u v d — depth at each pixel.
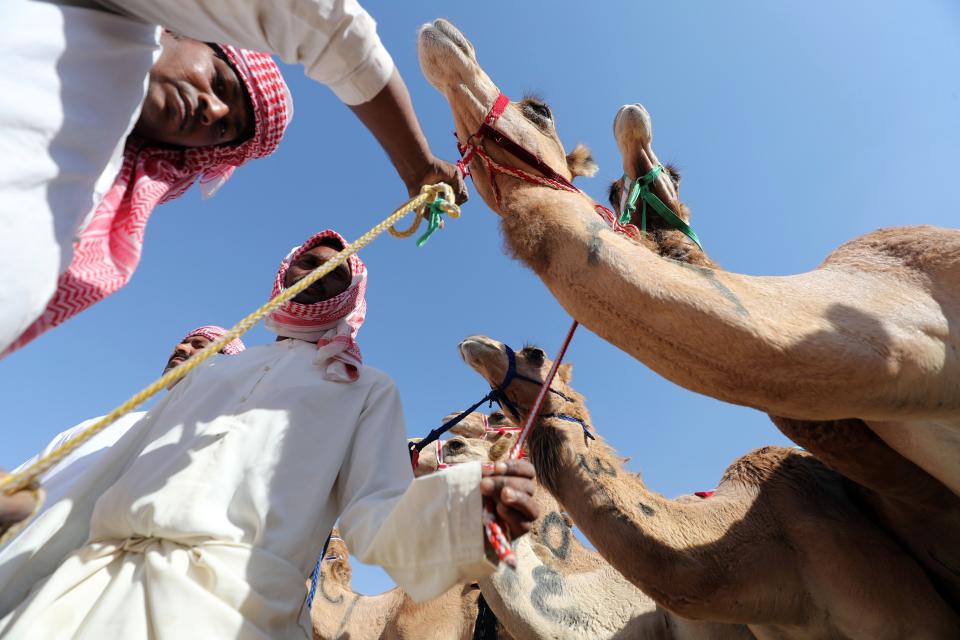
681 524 3.56
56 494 2.51
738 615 3.39
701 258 3.01
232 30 1.76
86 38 1.50
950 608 3.26
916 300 2.66
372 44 1.95
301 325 2.63
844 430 3.19
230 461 2.00
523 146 3.08
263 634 1.74
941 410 2.52
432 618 6.62
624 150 3.70
